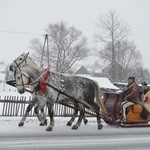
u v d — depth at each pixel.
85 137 10.45
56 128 11.46
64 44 68.75
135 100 12.24
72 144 9.27
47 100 10.89
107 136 10.82
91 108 11.97
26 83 10.91
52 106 10.94
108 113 12.50
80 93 11.61
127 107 12.37
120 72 62.28
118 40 62.78
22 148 8.47
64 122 13.21
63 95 11.32
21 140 9.41
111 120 12.30
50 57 67.50
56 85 11.02
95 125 12.77
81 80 11.70
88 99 11.80
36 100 11.35
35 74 10.87
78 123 11.60
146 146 9.59
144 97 13.48
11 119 13.20
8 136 9.84
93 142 9.71
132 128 12.37
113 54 61.84
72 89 11.38
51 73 11.17
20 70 10.86
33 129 10.92
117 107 12.34
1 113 15.67
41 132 10.54
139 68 65.81
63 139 9.91
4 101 14.85
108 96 12.95
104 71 62.81
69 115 15.89
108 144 9.55
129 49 68.06
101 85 38.84
